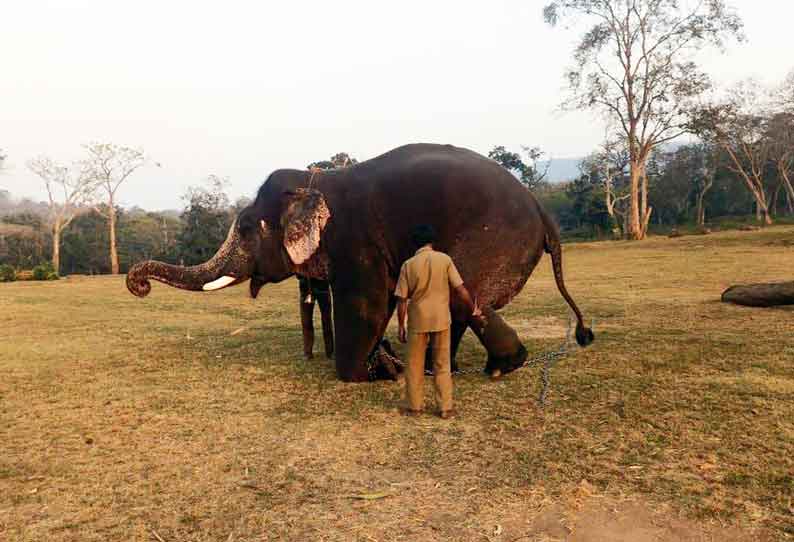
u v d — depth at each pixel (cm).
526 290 1468
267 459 434
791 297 993
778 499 347
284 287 1984
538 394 564
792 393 526
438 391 513
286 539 322
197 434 490
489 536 321
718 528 321
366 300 631
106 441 478
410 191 620
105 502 371
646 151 4341
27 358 809
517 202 627
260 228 707
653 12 4038
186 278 715
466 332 909
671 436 443
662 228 7138
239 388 631
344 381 642
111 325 1121
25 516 354
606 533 321
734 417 474
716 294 1251
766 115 5512
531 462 412
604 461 409
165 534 331
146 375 700
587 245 3709
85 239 6306
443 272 513
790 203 6944
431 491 375
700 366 636
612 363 667
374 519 342
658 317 973
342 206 649
